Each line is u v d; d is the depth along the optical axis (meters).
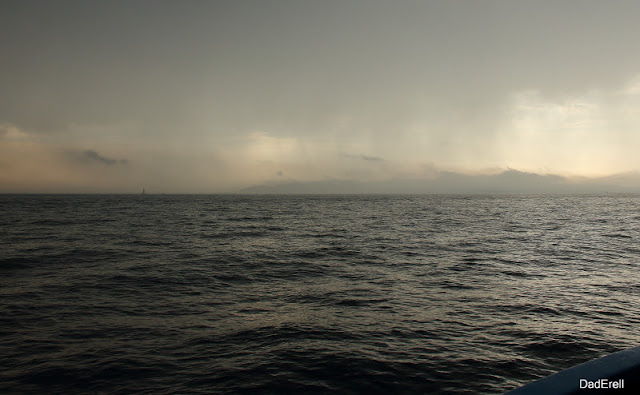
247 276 15.23
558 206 100.19
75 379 6.55
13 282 13.64
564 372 2.21
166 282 13.91
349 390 6.25
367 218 55.12
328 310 10.69
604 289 13.16
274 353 7.67
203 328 9.14
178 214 60.91
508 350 7.86
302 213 68.56
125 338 8.45
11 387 6.27
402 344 8.16
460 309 10.77
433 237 30.36
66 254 19.92
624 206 99.50
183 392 6.16
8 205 89.50
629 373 2.18
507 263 18.44
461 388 6.34
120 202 123.50
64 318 9.73
